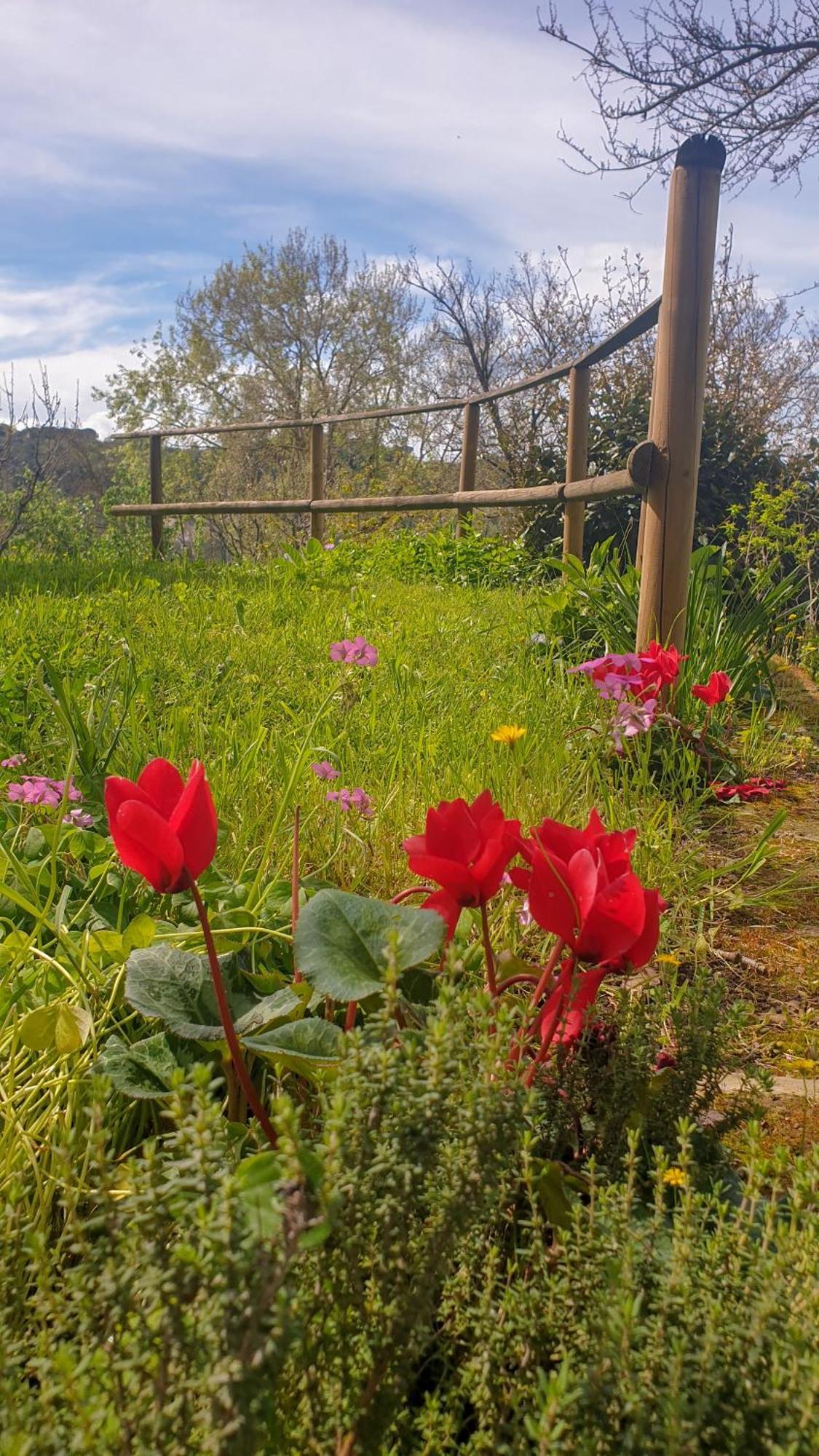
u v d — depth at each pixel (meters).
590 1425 0.79
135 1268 0.78
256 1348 0.68
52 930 1.67
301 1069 1.19
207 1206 0.79
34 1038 1.31
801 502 7.52
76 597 5.60
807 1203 1.00
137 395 29.11
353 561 8.63
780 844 2.74
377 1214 0.86
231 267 28.92
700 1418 0.75
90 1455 0.71
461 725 3.10
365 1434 0.84
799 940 2.18
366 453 27.12
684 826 2.73
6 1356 0.80
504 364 22.09
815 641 4.97
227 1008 1.18
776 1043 1.76
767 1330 0.82
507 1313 0.95
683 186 3.36
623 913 1.08
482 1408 0.87
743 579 4.72
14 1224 1.08
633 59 8.05
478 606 6.09
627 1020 1.32
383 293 28.77
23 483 12.15
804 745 3.63
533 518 8.88
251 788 2.48
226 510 9.66
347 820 2.29
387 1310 0.84
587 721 3.37
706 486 7.76
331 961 1.16
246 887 1.89
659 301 3.93
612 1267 0.85
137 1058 1.30
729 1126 1.32
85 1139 1.27
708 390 10.90
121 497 14.70
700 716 3.47
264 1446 0.82
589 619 4.42
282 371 28.58
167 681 3.62
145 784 1.19
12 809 2.24
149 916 1.82
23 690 3.09
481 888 1.22
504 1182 1.00
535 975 1.41
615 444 8.49
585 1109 1.30
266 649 4.21
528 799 2.50
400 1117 0.87
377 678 3.63
